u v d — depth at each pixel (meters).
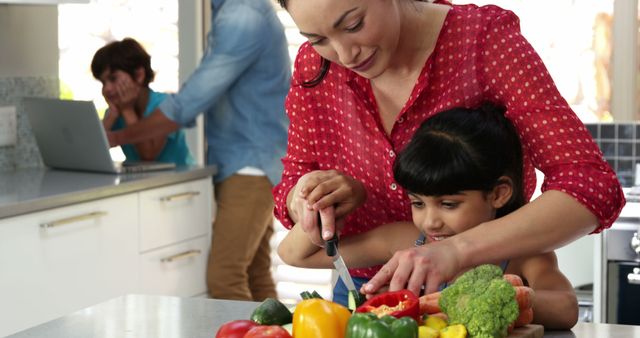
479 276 1.52
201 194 3.93
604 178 1.73
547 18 4.24
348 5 1.62
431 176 1.79
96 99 4.59
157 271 3.73
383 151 1.92
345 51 1.67
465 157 1.78
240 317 1.82
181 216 3.83
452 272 1.64
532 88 1.77
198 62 4.17
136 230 3.61
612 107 4.25
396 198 1.96
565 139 1.74
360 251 1.99
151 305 1.91
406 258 1.62
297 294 4.49
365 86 1.89
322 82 1.94
